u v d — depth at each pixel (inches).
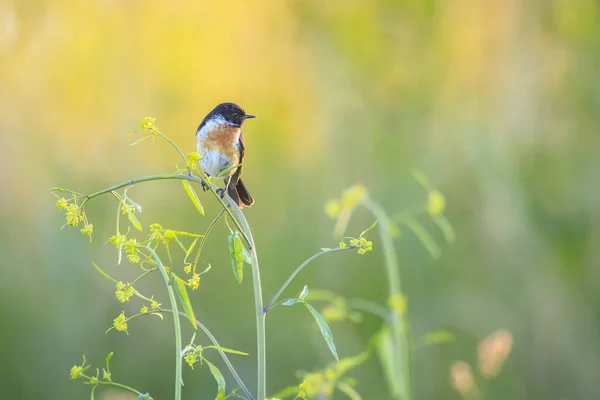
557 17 613.9
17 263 444.1
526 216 499.8
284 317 447.2
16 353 413.7
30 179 482.6
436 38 644.1
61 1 578.2
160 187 519.2
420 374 415.8
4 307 423.5
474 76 620.1
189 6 605.9
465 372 356.8
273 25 636.1
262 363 178.2
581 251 495.8
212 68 604.4
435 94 606.9
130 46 586.9
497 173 515.8
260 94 609.0
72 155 531.5
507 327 444.5
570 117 582.2
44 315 426.0
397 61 634.2
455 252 482.9
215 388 414.3
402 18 654.5
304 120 605.0
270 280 464.8
